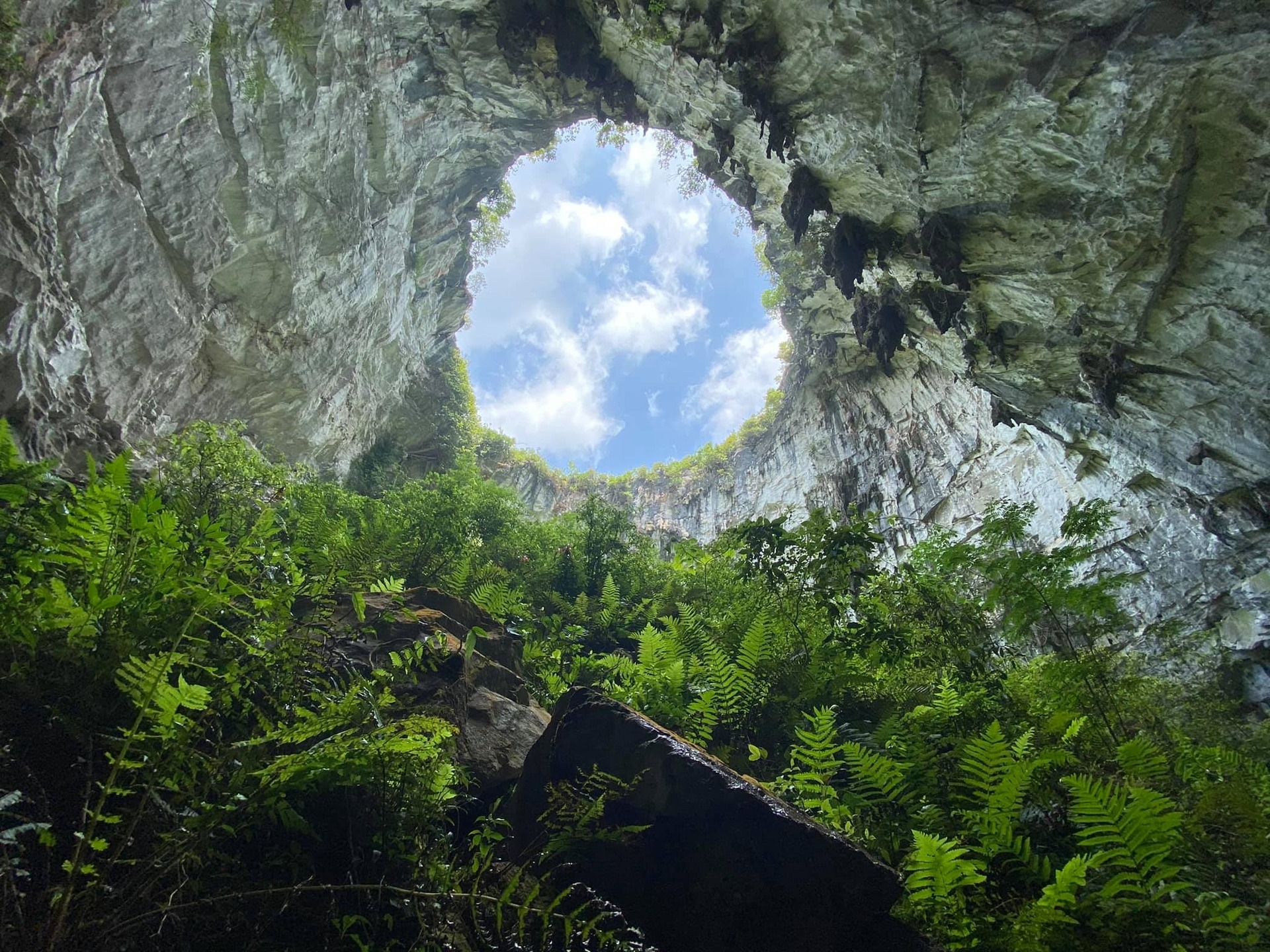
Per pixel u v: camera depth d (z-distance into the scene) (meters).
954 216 13.35
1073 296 13.50
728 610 7.93
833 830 3.11
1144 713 5.41
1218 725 7.53
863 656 6.21
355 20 12.79
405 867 2.47
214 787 2.09
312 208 13.34
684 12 12.87
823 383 30.00
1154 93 10.20
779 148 13.38
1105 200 11.76
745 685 5.39
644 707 5.21
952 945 2.59
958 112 11.46
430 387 24.33
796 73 12.43
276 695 2.84
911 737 4.05
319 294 14.55
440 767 2.71
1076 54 10.09
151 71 8.94
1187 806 3.88
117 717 2.32
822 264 17.22
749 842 2.74
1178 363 13.55
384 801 2.49
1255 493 14.46
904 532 25.00
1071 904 2.39
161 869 1.86
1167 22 9.43
